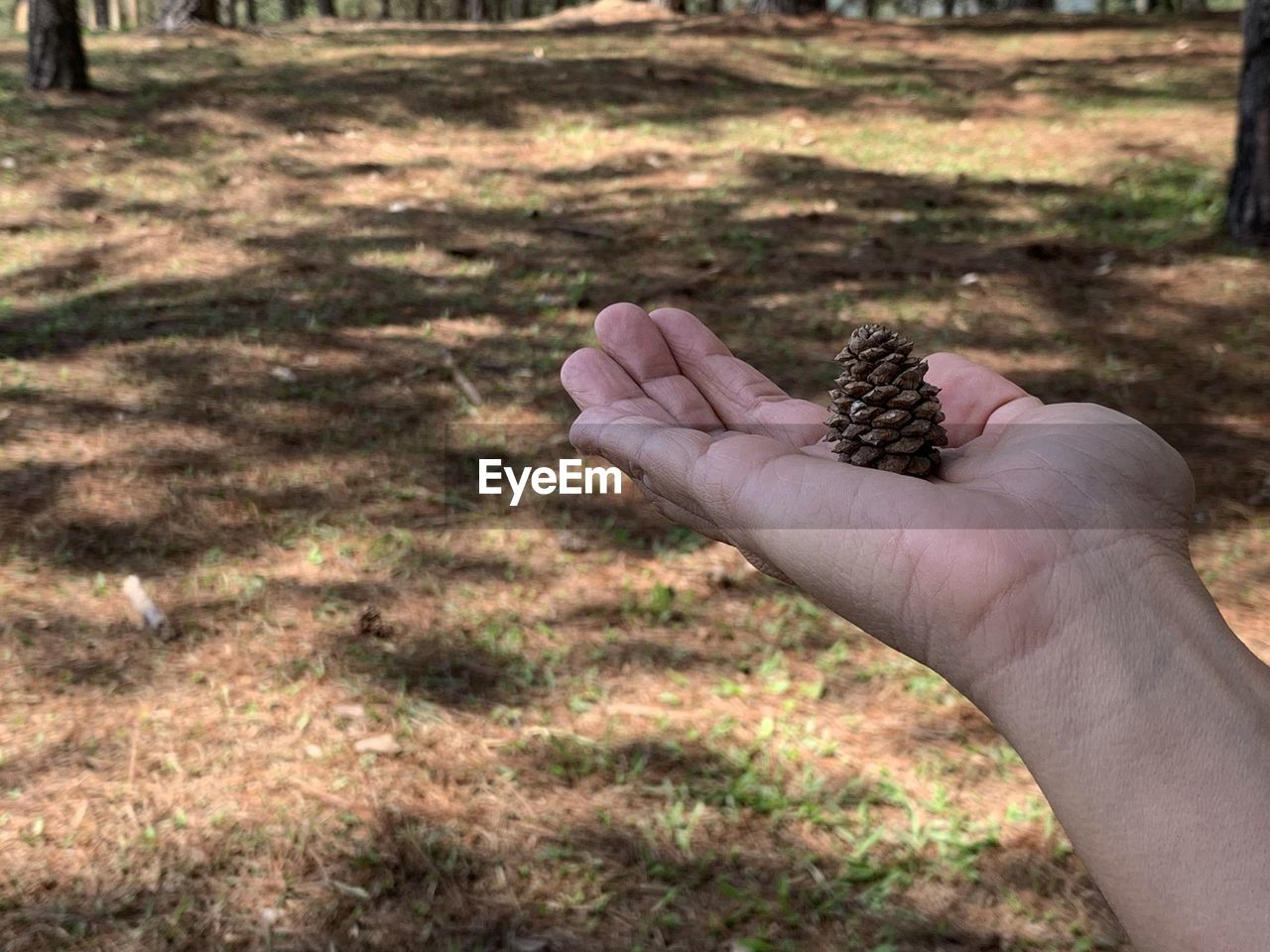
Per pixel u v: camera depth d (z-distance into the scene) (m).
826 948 0.71
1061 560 0.32
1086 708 0.30
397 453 1.28
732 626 1.02
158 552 1.09
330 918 0.72
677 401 0.49
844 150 2.48
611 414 0.46
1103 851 0.29
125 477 1.20
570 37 3.76
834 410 0.44
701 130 2.62
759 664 0.97
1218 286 1.73
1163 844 0.28
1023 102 2.93
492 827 0.79
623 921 0.73
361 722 0.88
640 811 0.81
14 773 0.82
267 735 0.86
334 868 0.75
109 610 1.00
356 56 3.33
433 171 2.32
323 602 1.02
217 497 1.18
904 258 1.86
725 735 0.88
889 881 0.76
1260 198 1.85
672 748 0.87
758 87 3.05
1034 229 1.99
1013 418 0.44
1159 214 2.04
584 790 0.83
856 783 0.84
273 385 1.43
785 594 1.07
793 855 0.78
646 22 4.22
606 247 1.93
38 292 1.69
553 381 1.45
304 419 1.35
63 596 1.02
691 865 0.77
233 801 0.80
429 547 1.11
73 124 2.48
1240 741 0.28
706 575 1.09
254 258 1.86
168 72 3.00
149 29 4.11
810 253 1.88
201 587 1.04
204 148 2.40
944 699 0.93
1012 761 0.87
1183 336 1.57
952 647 0.32
